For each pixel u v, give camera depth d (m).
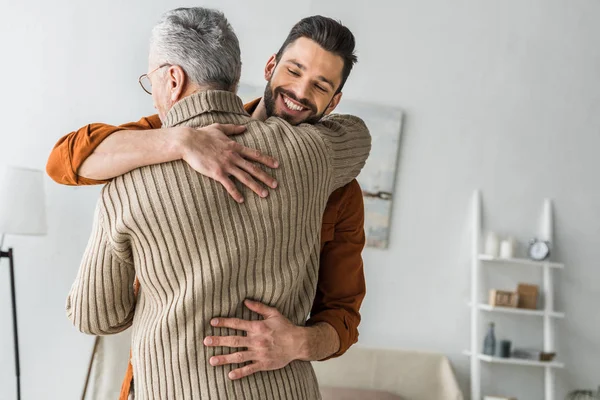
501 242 4.58
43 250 4.18
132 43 4.28
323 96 1.53
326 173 1.39
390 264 4.48
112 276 1.31
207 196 1.24
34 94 4.21
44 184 4.20
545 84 4.69
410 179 4.52
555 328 4.63
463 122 4.59
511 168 4.63
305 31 1.51
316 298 1.65
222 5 4.35
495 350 4.37
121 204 1.25
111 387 3.54
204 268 1.24
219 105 1.33
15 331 3.86
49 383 4.16
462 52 4.60
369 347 4.16
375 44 4.50
